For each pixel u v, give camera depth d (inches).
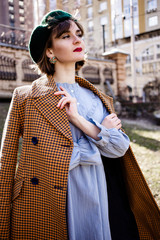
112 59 543.2
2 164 41.4
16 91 45.7
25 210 43.1
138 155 164.7
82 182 43.3
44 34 44.8
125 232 52.0
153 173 127.8
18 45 353.1
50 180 38.8
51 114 40.9
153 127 305.6
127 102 448.5
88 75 485.4
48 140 39.3
